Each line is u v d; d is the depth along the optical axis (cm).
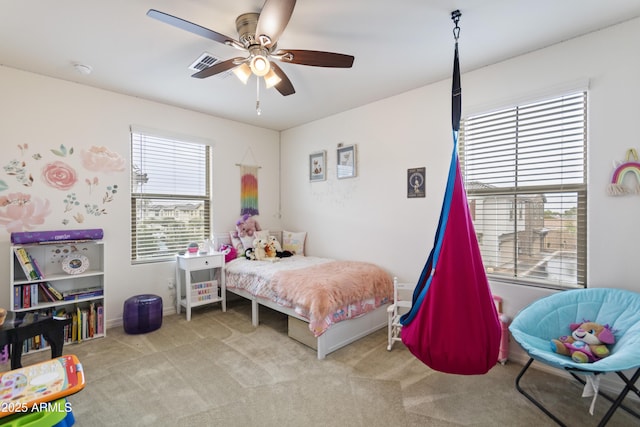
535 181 248
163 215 366
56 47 238
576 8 192
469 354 181
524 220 254
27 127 278
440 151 300
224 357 257
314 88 316
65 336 277
